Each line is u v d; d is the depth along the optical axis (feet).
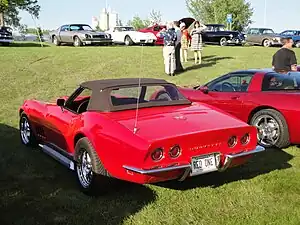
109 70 53.06
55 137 19.84
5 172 19.11
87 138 16.28
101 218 14.40
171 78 47.65
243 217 14.20
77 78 48.67
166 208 15.05
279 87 22.72
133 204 15.49
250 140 16.20
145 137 14.40
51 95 39.96
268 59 62.03
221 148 15.57
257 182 17.44
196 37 55.93
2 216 14.57
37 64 56.80
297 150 22.06
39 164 20.29
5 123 28.86
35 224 13.99
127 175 14.75
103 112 16.63
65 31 89.81
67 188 17.25
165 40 48.49
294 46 103.86
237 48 83.92
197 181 17.66
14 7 111.65
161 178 14.56
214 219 14.11
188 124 15.57
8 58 60.29
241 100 23.47
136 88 17.69
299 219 13.91
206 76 48.14
